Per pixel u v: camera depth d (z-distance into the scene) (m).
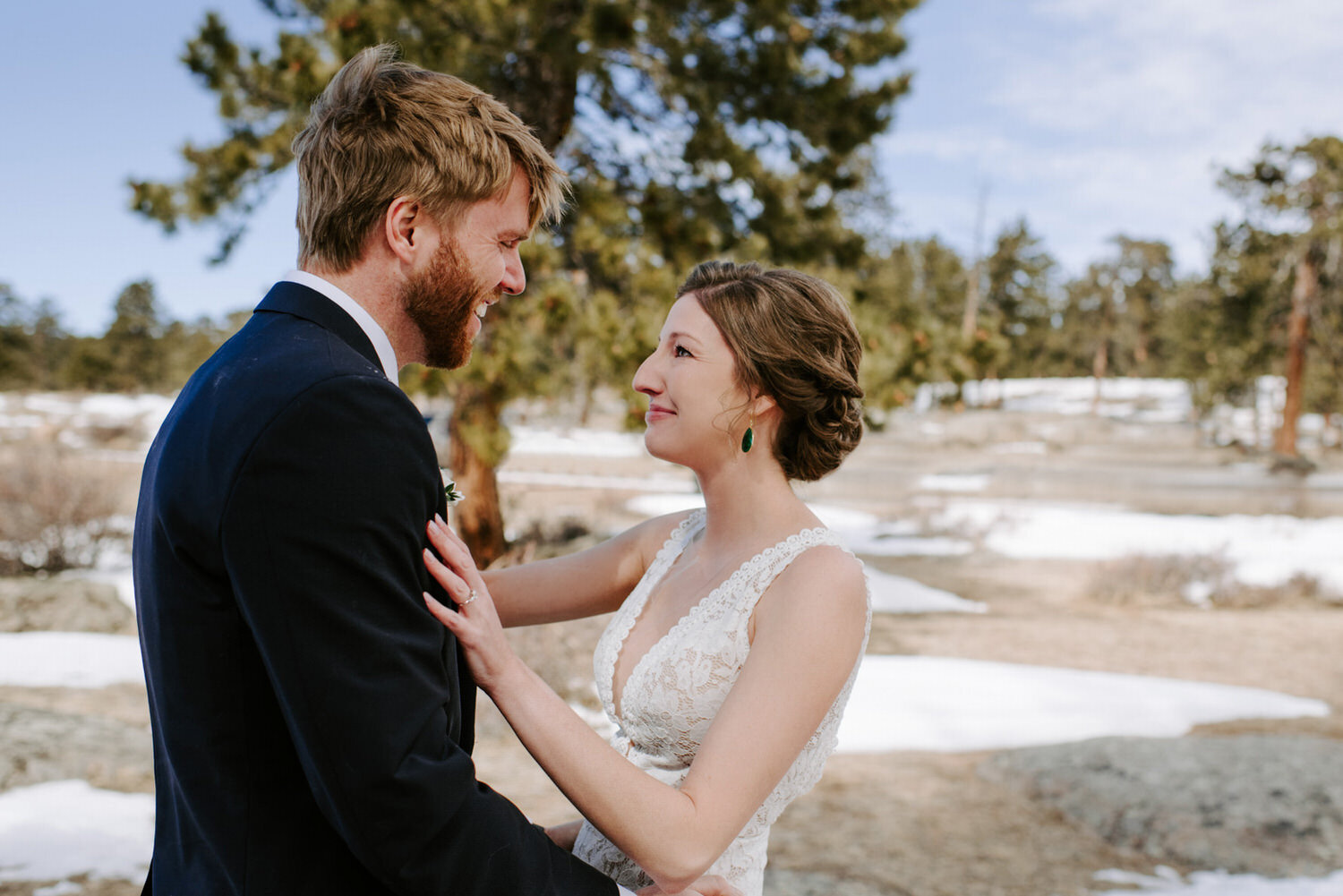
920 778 5.08
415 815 1.08
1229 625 9.34
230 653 1.15
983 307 52.25
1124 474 26.33
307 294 1.29
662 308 7.40
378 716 1.08
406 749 1.09
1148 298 63.44
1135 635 8.75
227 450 1.11
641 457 26.44
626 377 7.08
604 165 9.40
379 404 1.16
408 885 1.10
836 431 1.66
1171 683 7.11
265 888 1.16
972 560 12.90
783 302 1.61
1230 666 7.74
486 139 1.33
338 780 1.07
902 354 8.35
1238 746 5.24
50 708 5.48
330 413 1.11
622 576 1.94
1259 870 3.95
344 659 1.08
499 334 7.15
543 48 7.23
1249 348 33.09
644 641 1.70
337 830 1.12
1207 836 4.21
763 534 1.66
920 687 6.73
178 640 1.16
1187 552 12.77
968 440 37.12
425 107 1.30
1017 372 65.25
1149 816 4.39
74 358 65.81
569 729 1.30
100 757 4.39
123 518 11.37
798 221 9.60
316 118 1.33
